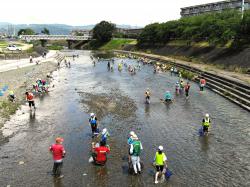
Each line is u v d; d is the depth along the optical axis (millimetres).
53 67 79125
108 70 75688
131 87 49656
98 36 187750
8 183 16844
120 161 19750
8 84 46719
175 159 20172
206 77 54188
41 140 24000
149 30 135625
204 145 22875
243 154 21156
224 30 75188
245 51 60406
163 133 25703
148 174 17875
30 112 32875
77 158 20297
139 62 96562
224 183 16891
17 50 103500
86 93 44000
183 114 32156
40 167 18922
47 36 182375
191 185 16609
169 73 68375
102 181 17031
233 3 122062
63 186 16500
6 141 23656
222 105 36156
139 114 32031
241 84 40344
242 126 27641
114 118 30359
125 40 175250
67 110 33812
